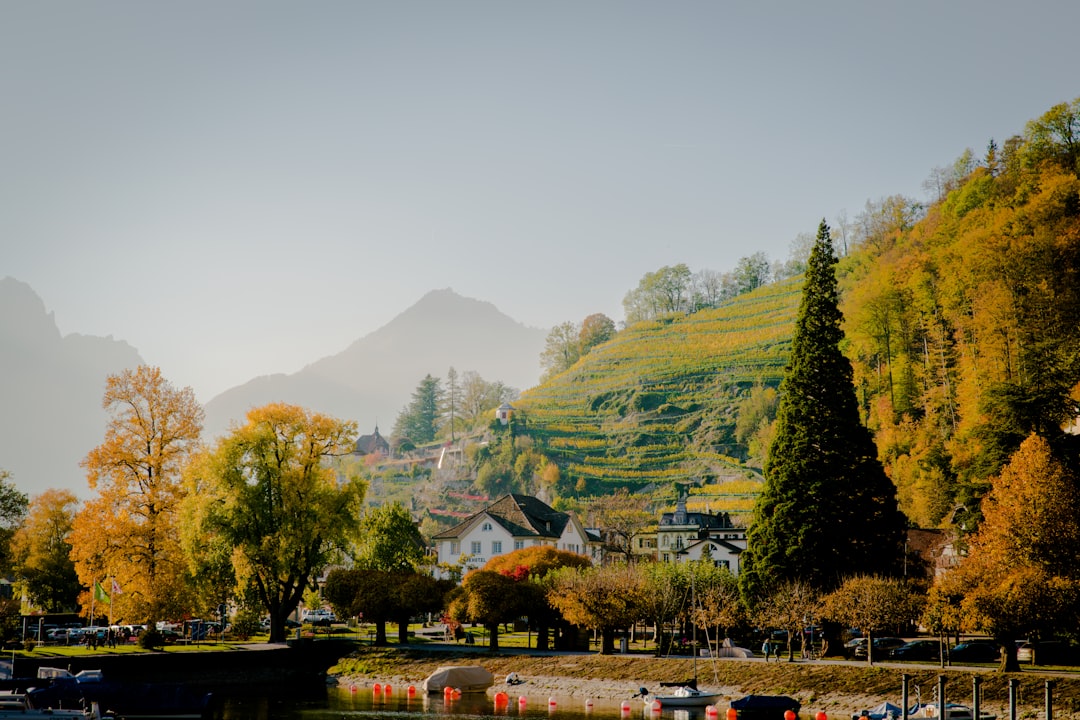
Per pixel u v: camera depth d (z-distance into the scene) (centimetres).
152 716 7144
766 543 9944
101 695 7031
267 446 10662
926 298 18912
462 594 10625
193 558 10094
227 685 9488
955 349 18075
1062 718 6450
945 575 8044
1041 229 15438
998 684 7038
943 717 6194
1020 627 7106
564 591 9975
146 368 10106
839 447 9956
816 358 10244
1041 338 13550
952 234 19650
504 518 17288
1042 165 17950
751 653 9388
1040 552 7619
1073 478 8031
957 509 10612
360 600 10831
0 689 7125
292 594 11438
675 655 9644
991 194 19738
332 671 10288
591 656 9575
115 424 9969
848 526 9775
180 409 10131
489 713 7744
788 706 7206
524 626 13812
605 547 19388
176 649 9656
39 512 14250
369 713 7731
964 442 13575
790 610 8731
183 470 10212
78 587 14000
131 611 9425
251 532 10375
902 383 18762
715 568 11781
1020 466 8044
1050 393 9544
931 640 9494
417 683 9456
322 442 10944
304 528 10425
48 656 8481
